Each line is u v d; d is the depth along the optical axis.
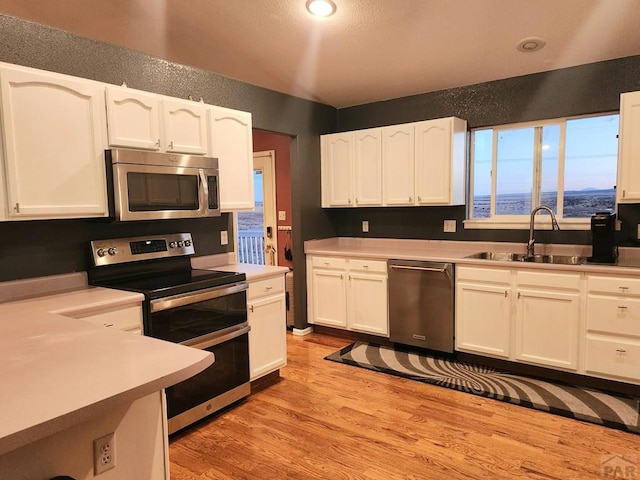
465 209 4.02
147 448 1.20
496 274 3.24
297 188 4.27
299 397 2.95
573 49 3.01
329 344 4.06
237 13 2.38
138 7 2.27
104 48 2.67
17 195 2.04
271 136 5.18
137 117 2.52
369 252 4.00
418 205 3.96
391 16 2.46
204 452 2.31
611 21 2.55
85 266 2.57
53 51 2.43
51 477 0.99
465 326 3.43
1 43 2.23
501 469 2.11
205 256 3.29
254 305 3.00
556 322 3.02
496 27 2.63
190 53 2.94
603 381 2.92
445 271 3.46
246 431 2.52
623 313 2.76
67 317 1.79
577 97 3.40
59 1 2.15
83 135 2.28
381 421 2.60
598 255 3.12
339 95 4.15
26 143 2.06
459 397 2.89
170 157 2.63
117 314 2.17
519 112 3.66
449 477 2.06
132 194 2.44
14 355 1.27
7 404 0.94
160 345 1.37
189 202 2.77
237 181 3.16
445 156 3.74
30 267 2.35
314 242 4.44
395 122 4.33
